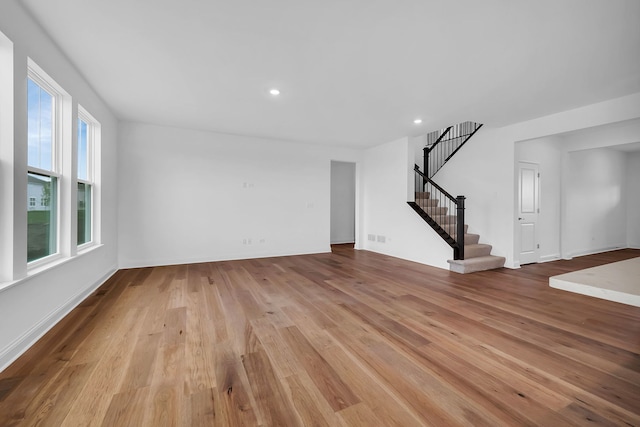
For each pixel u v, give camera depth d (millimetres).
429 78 3080
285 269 4730
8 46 1911
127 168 4664
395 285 3775
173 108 4047
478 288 3639
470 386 1638
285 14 2080
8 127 1915
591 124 3781
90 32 2301
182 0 1938
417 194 6359
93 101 3424
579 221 6066
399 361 1908
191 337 2246
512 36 2324
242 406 1467
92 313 2734
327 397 1542
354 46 2492
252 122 4703
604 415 1397
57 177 2715
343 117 4418
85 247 3412
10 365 1818
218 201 5375
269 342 2172
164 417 1384
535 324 2516
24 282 2020
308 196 6289
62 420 1354
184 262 5102
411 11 2037
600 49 2494
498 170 4957
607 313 2781
